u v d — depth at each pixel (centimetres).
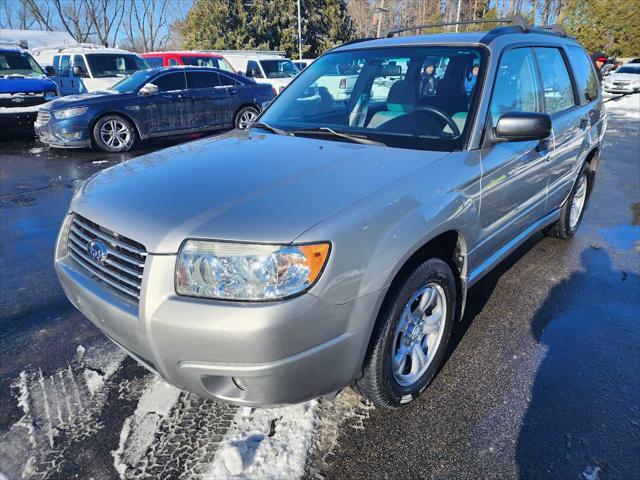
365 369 204
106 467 197
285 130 293
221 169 220
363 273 178
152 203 192
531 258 399
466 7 4531
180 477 192
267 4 3025
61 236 228
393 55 303
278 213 178
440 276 223
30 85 988
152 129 901
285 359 169
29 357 269
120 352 273
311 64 354
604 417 224
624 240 441
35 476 194
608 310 317
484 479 192
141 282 176
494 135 257
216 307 165
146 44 4331
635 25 3089
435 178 217
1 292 345
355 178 205
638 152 866
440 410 228
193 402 232
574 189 411
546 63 341
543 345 279
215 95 970
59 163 794
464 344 280
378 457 202
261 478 190
